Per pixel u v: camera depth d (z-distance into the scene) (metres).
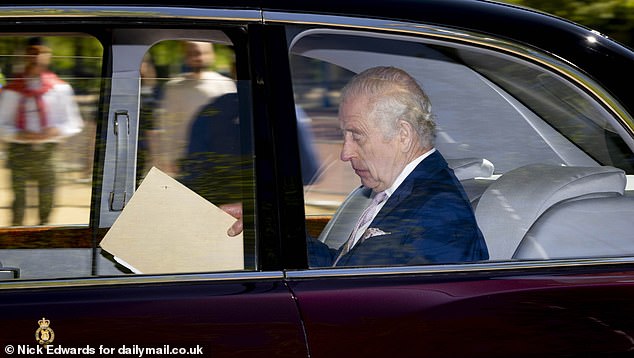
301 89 2.58
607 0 6.82
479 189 2.79
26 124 2.54
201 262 2.45
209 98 2.55
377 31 2.59
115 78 2.61
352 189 2.64
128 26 2.53
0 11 2.47
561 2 6.79
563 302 2.44
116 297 2.34
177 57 2.63
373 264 2.56
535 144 2.81
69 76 2.59
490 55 2.67
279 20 2.55
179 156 2.55
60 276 2.42
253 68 2.53
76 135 2.56
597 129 2.74
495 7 2.73
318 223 2.54
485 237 2.71
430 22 2.63
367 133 2.67
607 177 2.75
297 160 2.50
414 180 2.71
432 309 2.39
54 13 2.49
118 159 2.56
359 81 2.68
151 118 2.57
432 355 2.33
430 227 2.65
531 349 2.37
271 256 2.43
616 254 2.63
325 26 2.56
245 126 2.52
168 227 2.51
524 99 2.76
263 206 2.46
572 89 2.68
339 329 2.33
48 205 2.54
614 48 2.72
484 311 2.40
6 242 2.51
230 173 2.50
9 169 2.54
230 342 2.29
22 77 2.56
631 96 2.66
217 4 2.54
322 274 2.44
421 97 2.71
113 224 2.53
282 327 2.32
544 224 2.70
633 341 2.42
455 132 2.80
